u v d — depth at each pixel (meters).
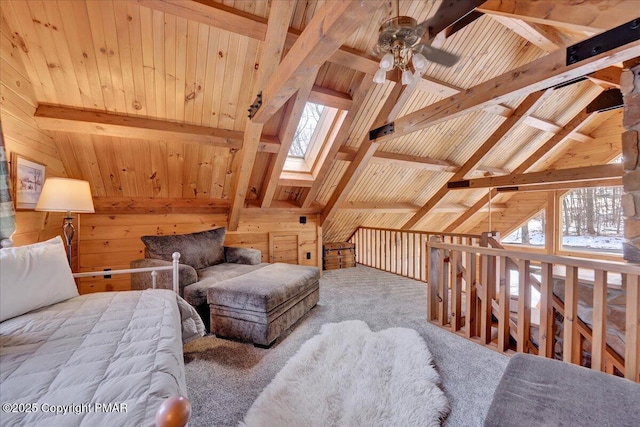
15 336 1.15
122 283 3.53
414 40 1.91
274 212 4.64
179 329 1.36
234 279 2.77
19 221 2.22
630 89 1.73
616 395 0.97
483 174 6.13
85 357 0.98
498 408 0.96
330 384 1.77
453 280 2.67
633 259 1.72
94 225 3.40
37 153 2.45
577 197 6.48
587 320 1.90
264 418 1.49
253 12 2.14
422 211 6.22
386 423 1.46
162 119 2.78
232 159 3.52
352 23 1.28
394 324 2.84
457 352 2.28
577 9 1.67
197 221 4.05
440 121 2.81
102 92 2.44
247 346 2.37
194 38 2.26
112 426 0.66
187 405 0.60
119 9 1.99
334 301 3.59
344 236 6.41
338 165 4.11
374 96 3.29
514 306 2.62
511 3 1.99
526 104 4.34
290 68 1.84
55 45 2.10
